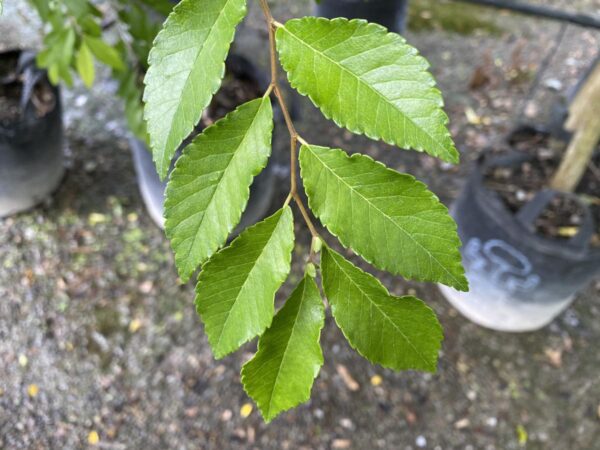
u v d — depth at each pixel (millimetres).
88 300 414
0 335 393
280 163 500
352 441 371
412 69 101
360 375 394
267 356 111
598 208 360
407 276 108
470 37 665
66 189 469
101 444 361
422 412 384
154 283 427
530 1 713
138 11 275
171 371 390
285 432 371
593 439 380
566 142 374
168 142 103
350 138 529
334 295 111
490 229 349
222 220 106
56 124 425
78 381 382
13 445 354
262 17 633
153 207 439
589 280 354
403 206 106
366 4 506
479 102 588
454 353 409
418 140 100
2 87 418
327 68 104
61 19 264
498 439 376
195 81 103
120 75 307
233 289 108
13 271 421
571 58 647
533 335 422
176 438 366
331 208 107
